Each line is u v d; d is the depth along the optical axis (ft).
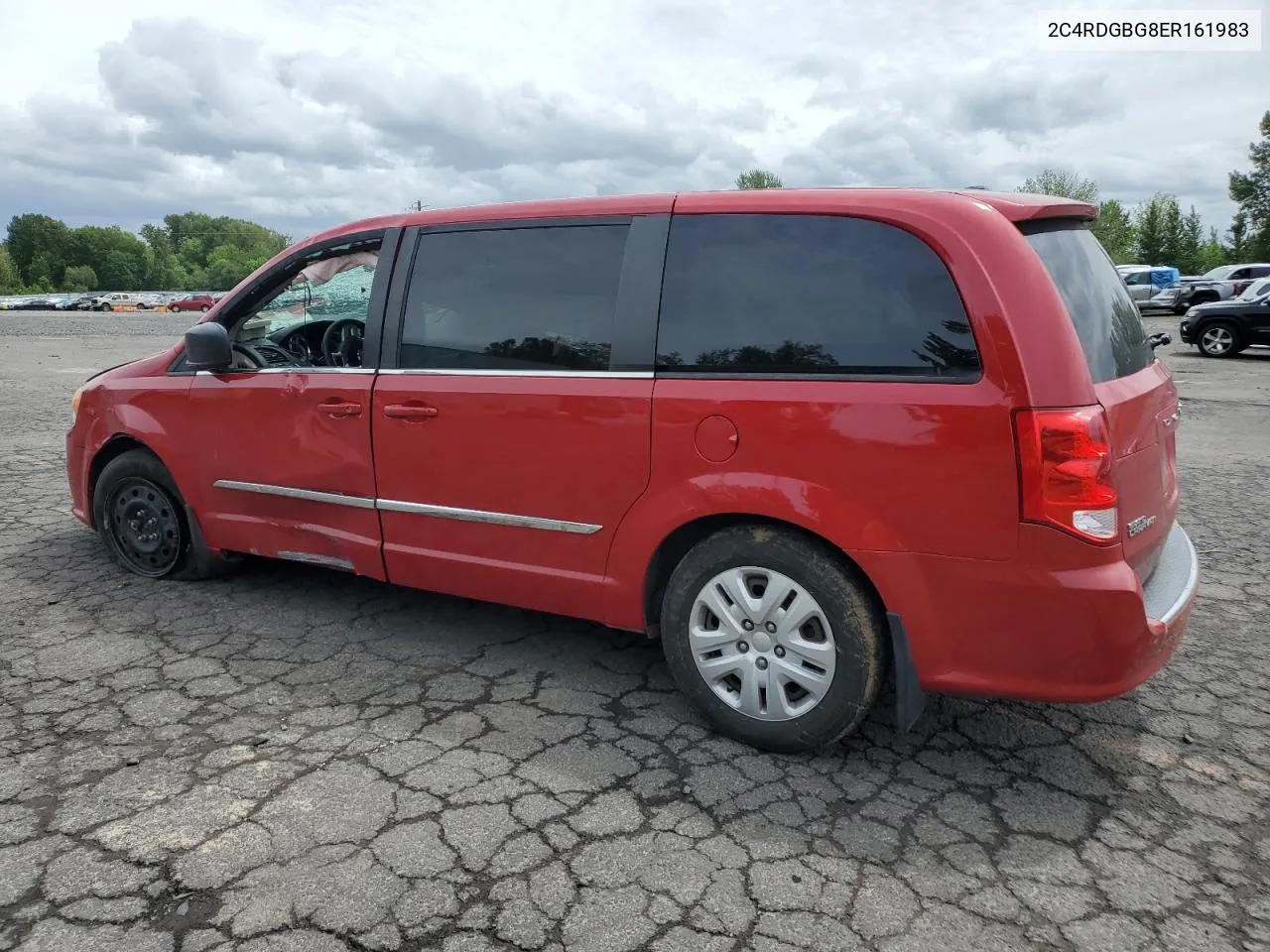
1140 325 11.16
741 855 8.58
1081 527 8.66
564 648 13.28
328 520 13.52
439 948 7.38
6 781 9.67
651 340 10.66
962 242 9.15
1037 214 9.69
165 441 15.01
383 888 8.06
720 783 9.77
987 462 8.82
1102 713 11.40
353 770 9.95
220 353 13.64
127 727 10.85
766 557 9.96
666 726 11.00
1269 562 17.31
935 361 9.17
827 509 9.49
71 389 45.78
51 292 434.30
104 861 8.39
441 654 13.03
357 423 12.81
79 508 16.84
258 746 10.44
